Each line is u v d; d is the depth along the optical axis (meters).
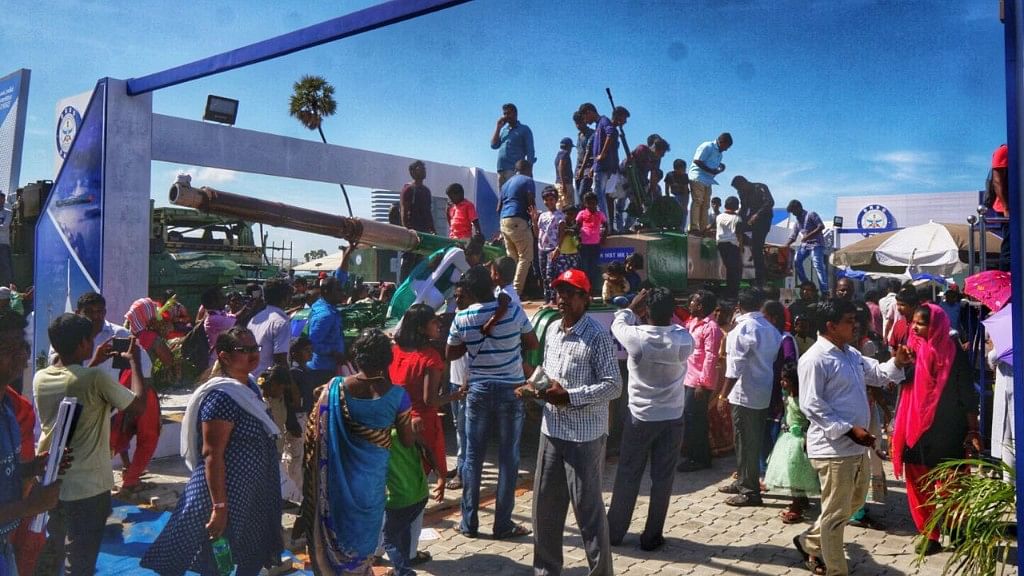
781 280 5.39
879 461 5.30
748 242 5.36
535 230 6.91
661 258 6.25
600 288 6.74
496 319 4.80
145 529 4.87
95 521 3.68
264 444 3.48
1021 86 2.61
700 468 6.64
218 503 3.29
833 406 4.00
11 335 3.03
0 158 6.30
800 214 5.07
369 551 3.50
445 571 4.34
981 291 4.03
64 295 6.88
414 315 4.86
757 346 5.49
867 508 5.08
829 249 4.90
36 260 7.24
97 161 6.55
